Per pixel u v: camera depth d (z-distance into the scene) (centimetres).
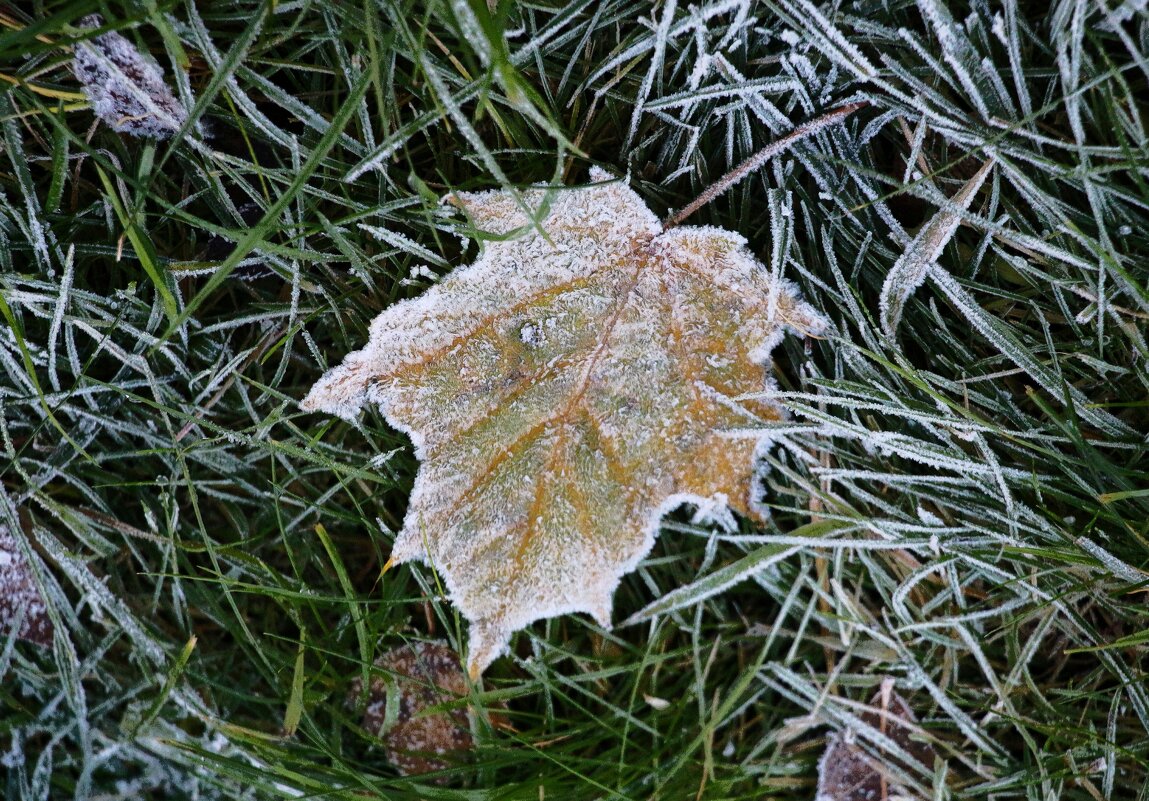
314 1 40
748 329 41
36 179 42
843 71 41
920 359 42
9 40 39
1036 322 42
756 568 42
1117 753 42
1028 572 42
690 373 41
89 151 40
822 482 42
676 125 41
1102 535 41
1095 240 41
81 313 42
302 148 42
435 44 41
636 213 40
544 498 41
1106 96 40
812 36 40
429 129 42
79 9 39
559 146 39
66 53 40
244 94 41
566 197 40
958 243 42
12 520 42
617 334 41
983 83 40
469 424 41
